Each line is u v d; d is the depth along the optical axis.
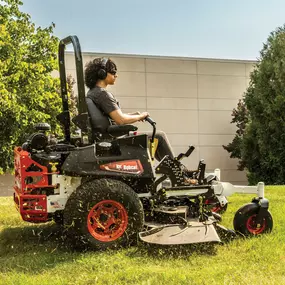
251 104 21.03
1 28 15.14
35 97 16.39
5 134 16.12
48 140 4.15
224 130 22.91
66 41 4.32
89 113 4.18
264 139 20.25
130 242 3.84
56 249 4.02
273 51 21.11
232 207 6.26
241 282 2.96
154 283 2.96
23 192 3.94
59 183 3.95
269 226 4.37
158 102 21.91
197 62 22.50
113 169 3.94
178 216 4.05
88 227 3.75
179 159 4.30
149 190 4.19
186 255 3.65
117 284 2.97
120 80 21.34
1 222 5.46
